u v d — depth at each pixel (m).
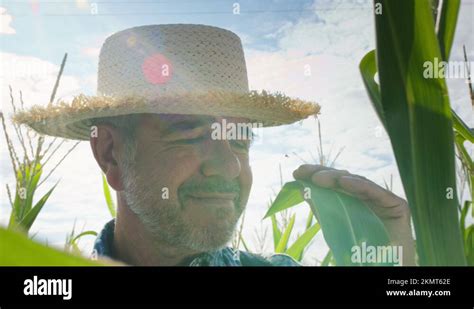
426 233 0.47
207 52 1.27
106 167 1.22
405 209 0.85
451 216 0.47
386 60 0.47
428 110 0.47
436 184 0.47
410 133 0.47
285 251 1.31
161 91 1.21
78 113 1.18
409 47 0.47
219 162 1.17
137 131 1.17
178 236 1.14
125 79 1.24
